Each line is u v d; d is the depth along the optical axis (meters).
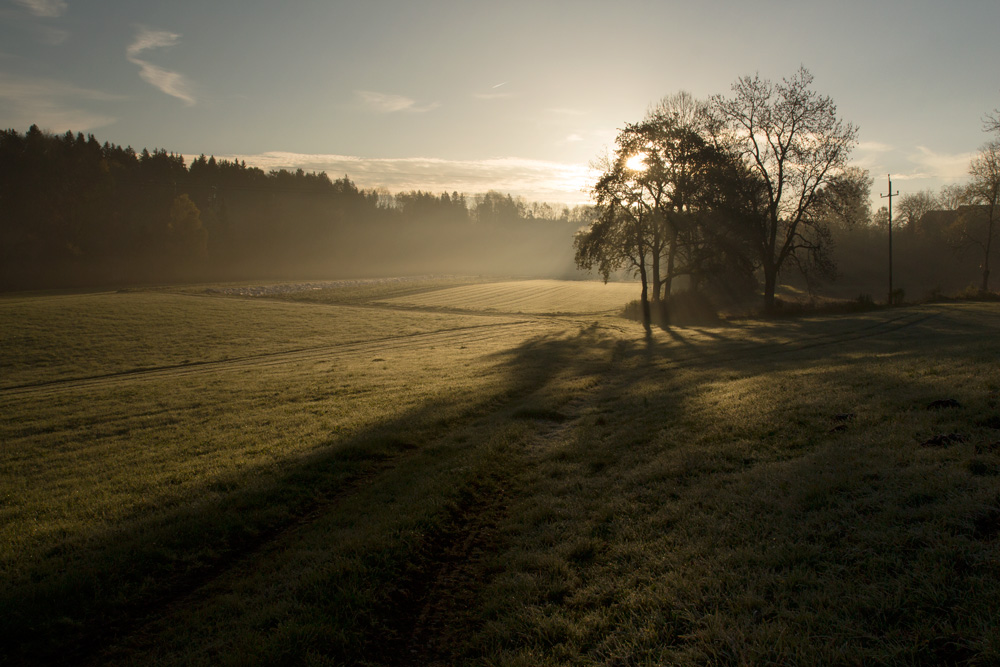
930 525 4.28
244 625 4.51
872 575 3.84
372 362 24.56
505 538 6.01
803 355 18.19
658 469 7.08
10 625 4.69
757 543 4.60
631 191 41.81
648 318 44.59
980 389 8.29
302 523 6.93
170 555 5.94
